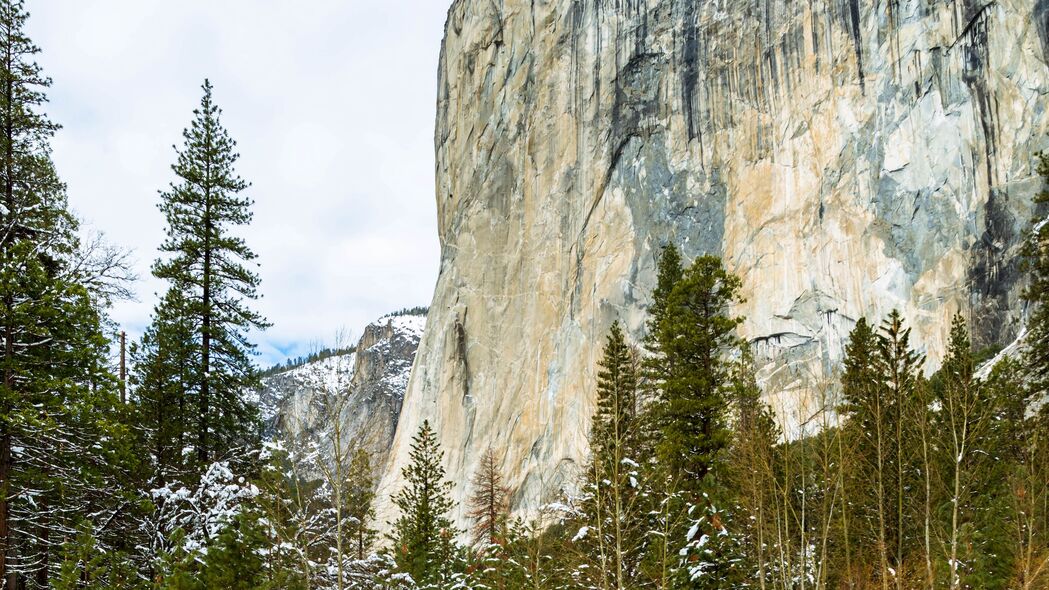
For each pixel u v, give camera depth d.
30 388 16.89
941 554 17.80
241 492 16.34
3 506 16.64
